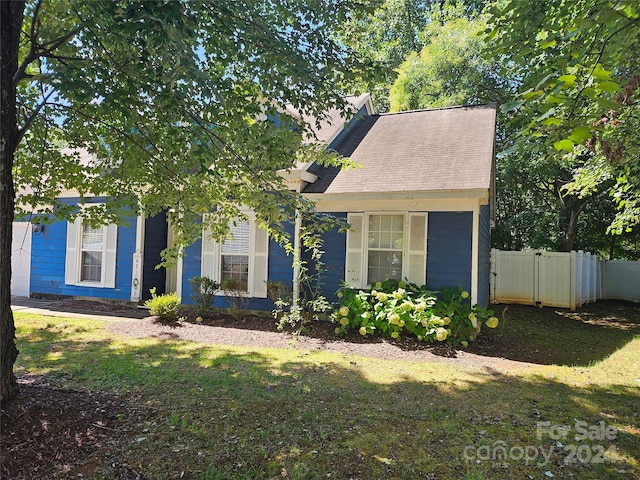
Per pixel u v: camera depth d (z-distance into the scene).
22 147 4.88
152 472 2.90
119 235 11.10
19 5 3.48
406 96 17.00
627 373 5.84
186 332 7.89
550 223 17.47
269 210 4.79
